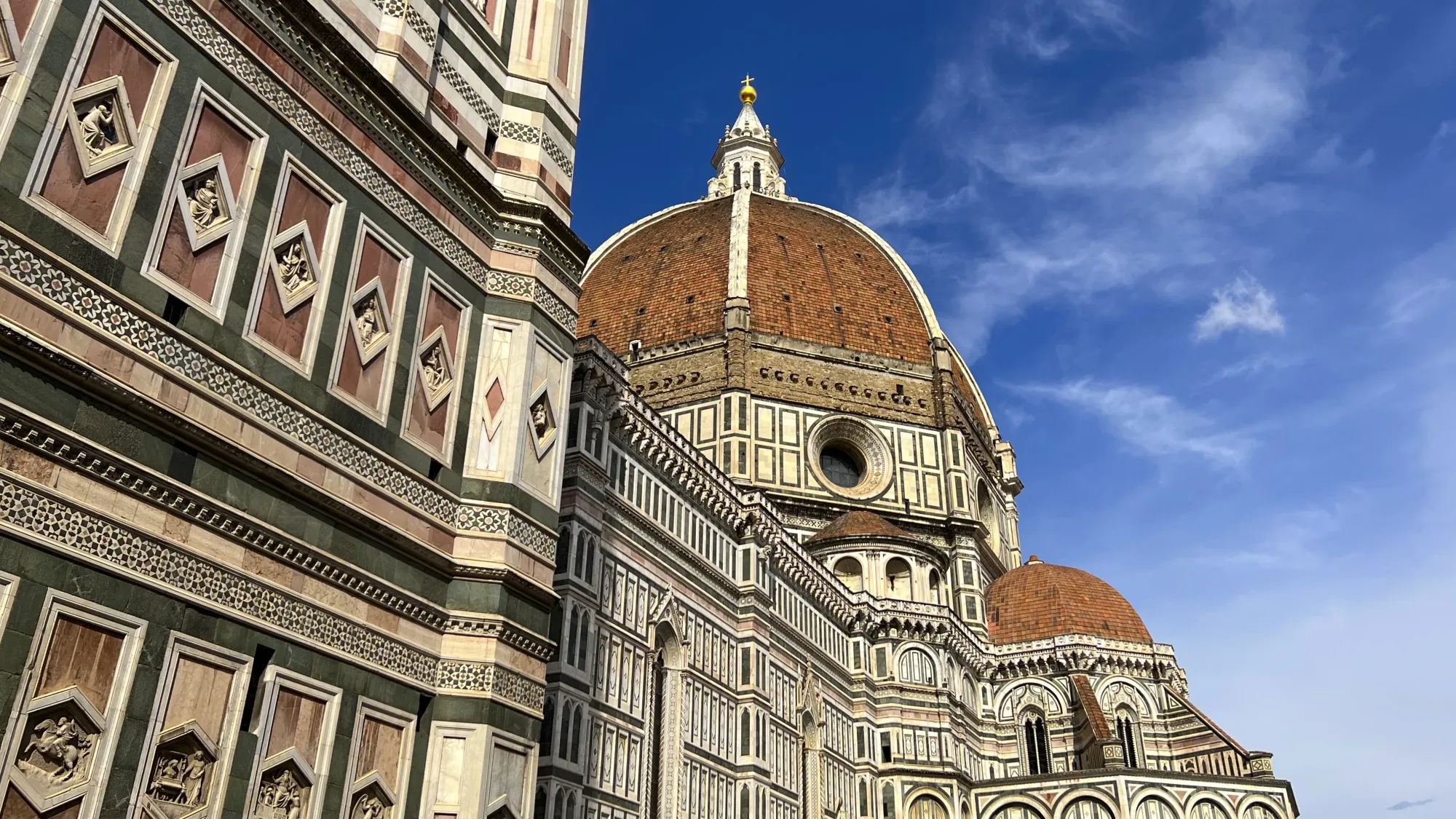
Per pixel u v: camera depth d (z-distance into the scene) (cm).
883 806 7512
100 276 1498
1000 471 11944
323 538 1820
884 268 11600
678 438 5997
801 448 9588
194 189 1681
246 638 1641
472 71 2459
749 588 6331
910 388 10344
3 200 1382
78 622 1405
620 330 10750
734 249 10556
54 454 1403
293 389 1802
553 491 2342
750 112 14938
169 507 1551
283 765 1670
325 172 1939
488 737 2011
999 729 9150
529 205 2431
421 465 2070
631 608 5162
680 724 5397
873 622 8000
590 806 4506
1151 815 7825
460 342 2236
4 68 1410
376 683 1877
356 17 2122
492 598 2106
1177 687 9338
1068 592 9800
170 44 1656
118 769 1420
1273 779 7988
